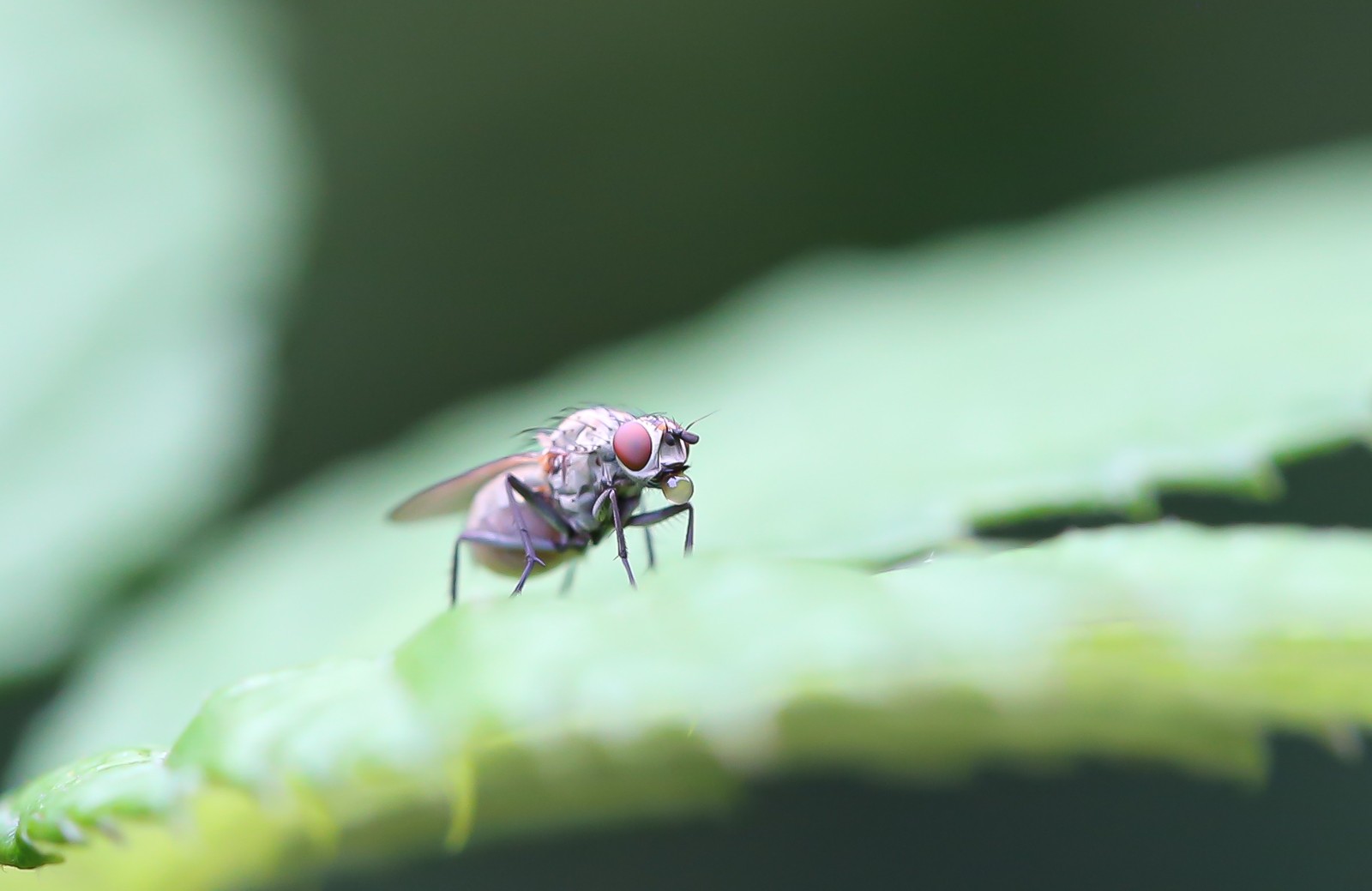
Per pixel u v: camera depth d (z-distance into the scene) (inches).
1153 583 2.7
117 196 4.9
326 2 7.4
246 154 4.9
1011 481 4.0
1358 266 4.4
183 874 3.1
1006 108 7.6
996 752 3.0
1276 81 7.4
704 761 3.0
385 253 8.0
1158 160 7.5
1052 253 5.1
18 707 4.8
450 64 7.8
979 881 5.1
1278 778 5.1
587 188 8.2
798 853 5.2
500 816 3.8
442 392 8.2
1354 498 5.1
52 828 3.0
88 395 4.7
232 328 4.8
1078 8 7.4
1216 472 4.0
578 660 2.3
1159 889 5.1
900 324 4.8
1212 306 4.4
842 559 4.0
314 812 2.7
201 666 4.4
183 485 4.7
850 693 2.3
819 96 7.8
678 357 5.1
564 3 7.8
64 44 5.0
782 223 8.0
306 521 4.7
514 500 4.4
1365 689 2.7
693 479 4.4
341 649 4.3
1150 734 2.9
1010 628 2.5
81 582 4.6
